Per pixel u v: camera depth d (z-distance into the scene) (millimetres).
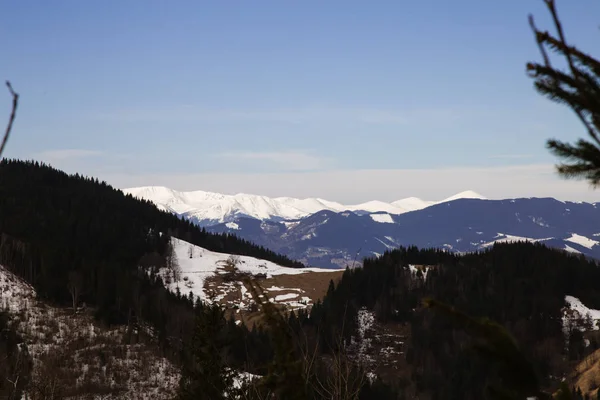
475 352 2965
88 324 130250
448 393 97625
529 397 2877
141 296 142250
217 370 21672
